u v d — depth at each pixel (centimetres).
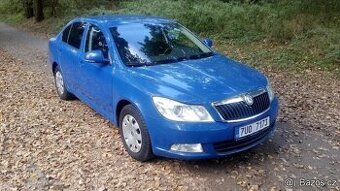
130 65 523
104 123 638
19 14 3097
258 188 435
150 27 595
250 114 452
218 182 448
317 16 1278
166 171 474
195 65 520
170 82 465
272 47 1180
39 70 1084
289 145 541
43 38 1872
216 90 449
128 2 2102
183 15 1538
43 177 479
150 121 453
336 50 1009
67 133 605
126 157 514
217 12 1530
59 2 2473
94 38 606
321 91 802
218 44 1302
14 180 475
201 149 434
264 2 1611
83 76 627
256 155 511
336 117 650
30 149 556
